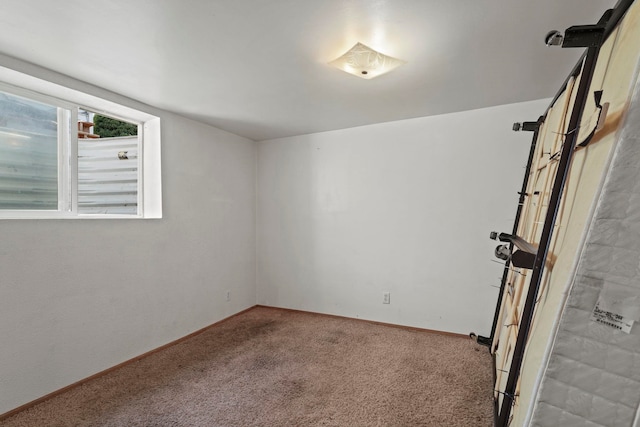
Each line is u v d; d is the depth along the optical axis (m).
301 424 1.70
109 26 1.48
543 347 0.93
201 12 1.37
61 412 1.79
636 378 0.69
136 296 2.46
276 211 3.82
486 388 2.04
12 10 1.34
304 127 3.31
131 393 1.99
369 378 2.17
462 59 1.83
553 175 1.53
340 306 3.47
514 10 1.37
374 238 3.26
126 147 2.75
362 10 1.37
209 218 3.20
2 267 1.73
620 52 0.85
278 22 1.46
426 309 3.03
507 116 2.64
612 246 0.71
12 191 1.95
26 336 1.83
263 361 2.43
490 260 2.75
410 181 3.06
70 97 2.17
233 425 1.69
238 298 3.62
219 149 3.34
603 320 0.73
